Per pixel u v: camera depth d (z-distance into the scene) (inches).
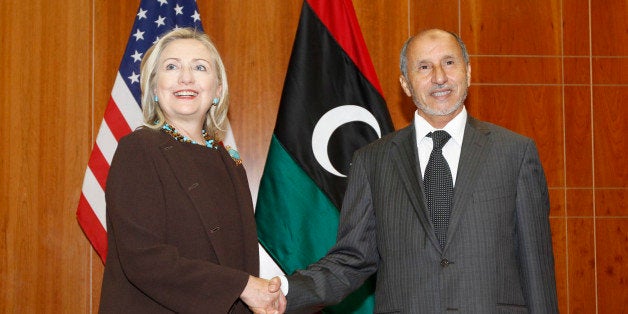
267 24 164.4
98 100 160.2
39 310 156.1
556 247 165.9
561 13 169.2
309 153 146.5
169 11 154.9
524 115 167.2
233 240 91.4
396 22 166.9
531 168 95.2
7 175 157.5
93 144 159.5
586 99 168.6
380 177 99.8
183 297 84.0
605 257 166.2
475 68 167.0
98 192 146.8
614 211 167.2
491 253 90.0
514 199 93.4
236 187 96.1
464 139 97.7
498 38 167.8
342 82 150.3
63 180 158.4
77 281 157.2
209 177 92.5
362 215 101.8
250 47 163.8
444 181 95.3
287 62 164.1
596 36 169.6
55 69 160.1
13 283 155.8
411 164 97.8
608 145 168.2
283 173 145.8
